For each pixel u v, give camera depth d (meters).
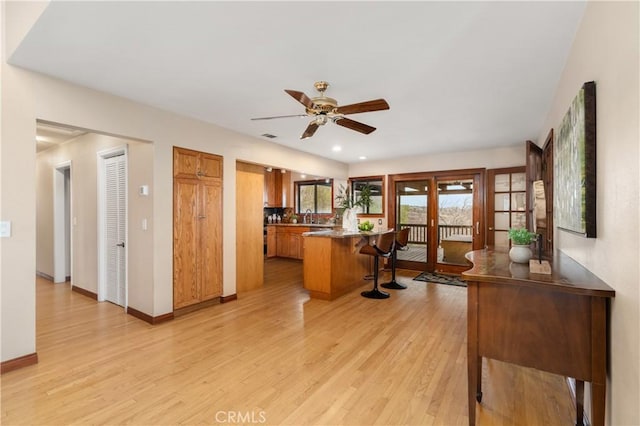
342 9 1.75
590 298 1.49
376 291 4.66
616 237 1.35
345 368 2.51
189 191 3.83
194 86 2.87
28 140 2.55
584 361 1.51
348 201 6.05
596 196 1.61
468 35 2.01
